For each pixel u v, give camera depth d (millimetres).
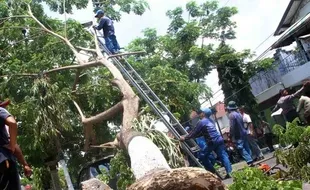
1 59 12250
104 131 12156
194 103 14781
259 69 19953
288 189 4312
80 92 11289
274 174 6234
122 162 7805
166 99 13016
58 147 10375
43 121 9594
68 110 11125
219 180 3494
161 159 5297
